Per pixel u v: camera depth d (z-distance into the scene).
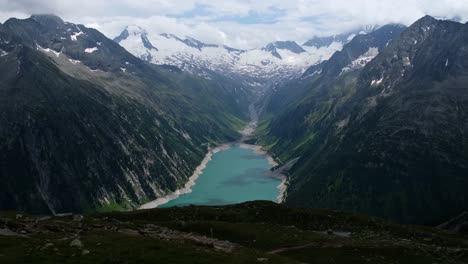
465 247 127.00
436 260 99.56
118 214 152.00
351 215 154.12
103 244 76.25
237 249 87.19
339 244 109.06
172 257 71.06
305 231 124.81
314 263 94.38
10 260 62.50
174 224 126.44
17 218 107.81
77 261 64.19
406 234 139.00
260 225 129.00
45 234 82.81
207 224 125.69
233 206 163.75
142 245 76.94
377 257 99.06
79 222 104.44
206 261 70.56
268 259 78.38
